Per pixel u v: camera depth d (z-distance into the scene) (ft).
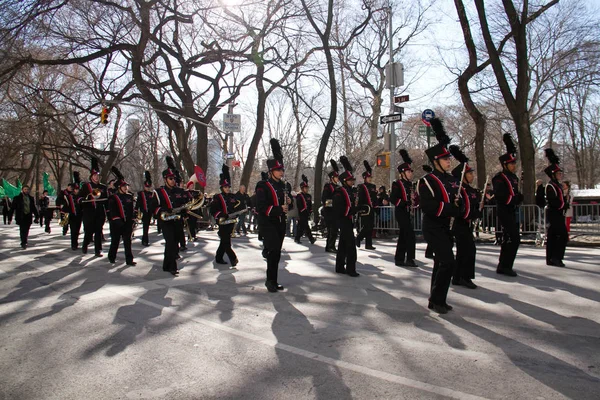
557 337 15.46
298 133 116.88
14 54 59.77
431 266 30.37
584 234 44.86
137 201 45.32
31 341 16.14
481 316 18.07
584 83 69.62
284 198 23.98
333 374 12.82
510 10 46.83
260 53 71.05
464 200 22.18
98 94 89.30
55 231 69.77
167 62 78.38
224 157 81.56
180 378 12.79
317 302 20.98
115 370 13.43
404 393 11.55
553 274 26.02
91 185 38.63
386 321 17.71
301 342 15.52
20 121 93.35
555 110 83.97
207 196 63.57
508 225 25.71
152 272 29.76
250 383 12.37
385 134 55.21
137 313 19.60
